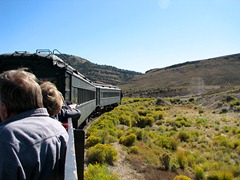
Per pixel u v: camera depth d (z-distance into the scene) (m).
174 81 163.12
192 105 62.69
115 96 44.91
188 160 17.08
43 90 2.87
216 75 158.88
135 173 13.05
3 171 1.60
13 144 1.64
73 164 2.54
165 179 12.69
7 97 1.88
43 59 10.95
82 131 4.25
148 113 42.09
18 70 2.04
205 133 28.06
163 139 21.16
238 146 20.89
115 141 19.12
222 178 13.75
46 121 1.92
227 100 51.72
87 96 20.38
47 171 1.76
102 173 10.71
